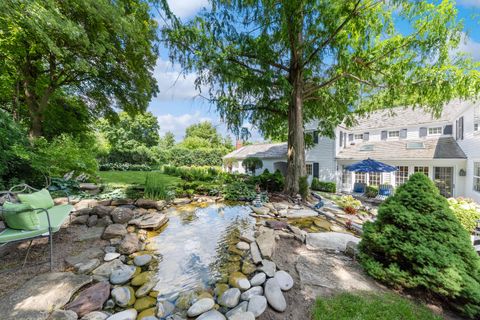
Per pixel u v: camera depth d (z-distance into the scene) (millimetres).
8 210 2514
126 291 2369
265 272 2729
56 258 2932
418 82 7027
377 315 2055
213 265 3043
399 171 11906
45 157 6066
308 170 15156
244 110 8758
